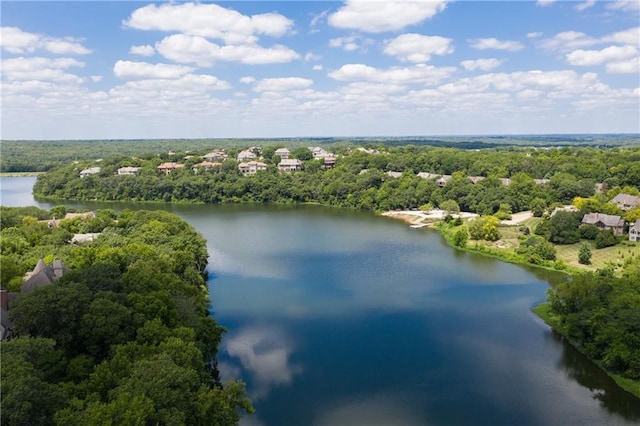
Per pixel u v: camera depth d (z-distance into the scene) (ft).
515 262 474.90
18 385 144.36
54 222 471.21
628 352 253.85
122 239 388.98
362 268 451.53
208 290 386.73
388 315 337.93
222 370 261.85
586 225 524.93
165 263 308.60
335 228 648.38
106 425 138.10
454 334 308.40
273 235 598.34
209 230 630.74
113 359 183.83
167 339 205.05
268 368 264.11
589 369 266.16
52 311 202.28
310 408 227.61
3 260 297.94
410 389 245.04
